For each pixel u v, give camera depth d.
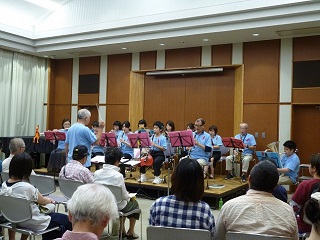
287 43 7.65
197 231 2.07
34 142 8.66
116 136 7.25
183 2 7.43
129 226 4.41
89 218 1.42
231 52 8.25
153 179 6.98
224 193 5.86
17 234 4.23
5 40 8.91
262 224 2.09
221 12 6.91
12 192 2.98
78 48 9.08
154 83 9.43
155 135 6.93
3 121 9.52
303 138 7.70
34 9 9.09
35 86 10.31
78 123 4.71
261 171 2.18
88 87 10.23
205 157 6.97
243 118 8.07
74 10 8.91
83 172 3.80
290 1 6.25
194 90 8.87
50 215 3.21
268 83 7.83
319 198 1.97
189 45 8.54
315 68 7.36
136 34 8.06
